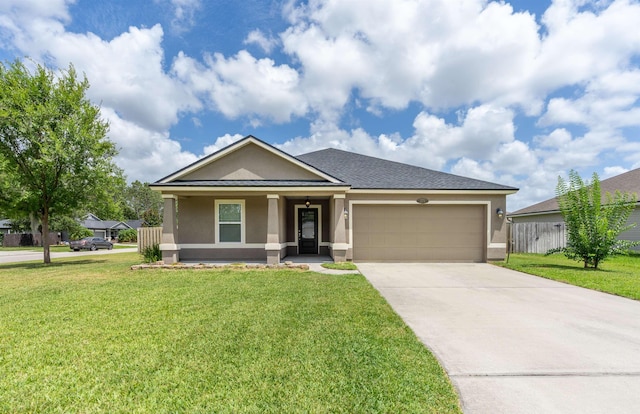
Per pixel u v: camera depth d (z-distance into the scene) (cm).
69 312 569
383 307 598
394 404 286
